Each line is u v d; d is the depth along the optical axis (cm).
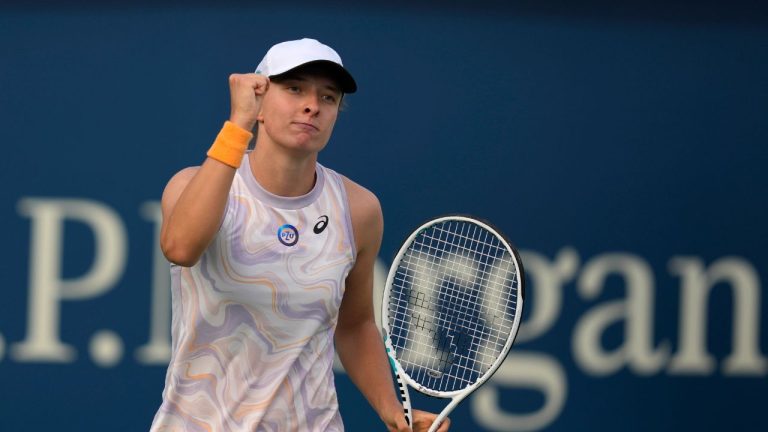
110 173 1991
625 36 2084
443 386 1969
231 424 1091
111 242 1992
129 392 2002
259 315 1082
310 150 1065
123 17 1994
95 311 1992
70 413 1995
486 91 2062
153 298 1998
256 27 2016
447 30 2055
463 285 1959
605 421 2089
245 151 1092
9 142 1977
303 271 1087
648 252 2092
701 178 2102
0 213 1972
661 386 2095
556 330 2072
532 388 2069
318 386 1116
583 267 2080
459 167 2056
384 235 2034
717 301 2106
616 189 2086
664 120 2094
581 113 2080
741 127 2105
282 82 1055
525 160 2069
